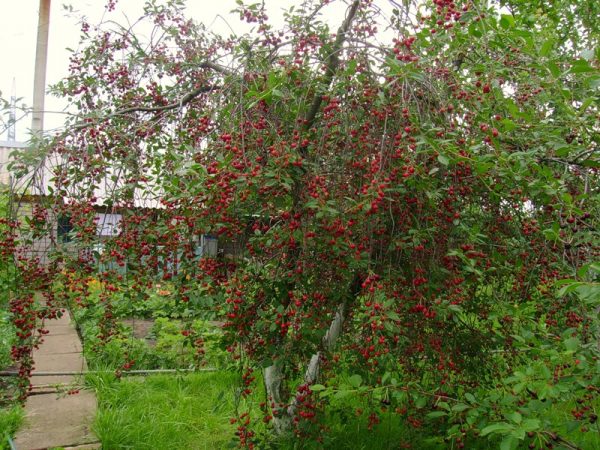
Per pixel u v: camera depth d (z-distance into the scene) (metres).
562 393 2.28
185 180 2.38
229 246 2.66
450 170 2.47
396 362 2.98
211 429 3.70
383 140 2.23
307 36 2.65
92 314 3.33
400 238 2.42
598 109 2.56
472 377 3.13
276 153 2.22
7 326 5.18
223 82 2.98
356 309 2.92
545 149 2.63
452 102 2.40
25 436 3.56
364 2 2.56
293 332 2.49
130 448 3.41
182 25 3.41
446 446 3.06
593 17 4.06
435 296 2.48
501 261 2.98
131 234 2.67
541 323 2.57
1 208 3.21
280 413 2.85
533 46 2.52
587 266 1.58
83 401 4.16
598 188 2.82
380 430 3.47
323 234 2.33
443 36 2.42
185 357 5.20
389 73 2.30
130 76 3.38
